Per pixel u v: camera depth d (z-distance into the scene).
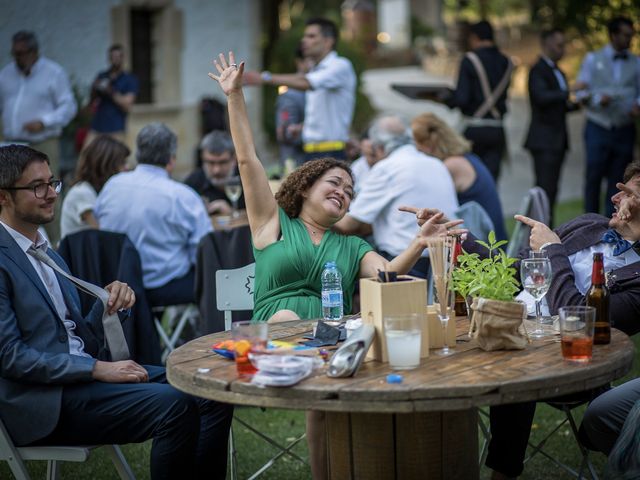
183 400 3.14
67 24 12.83
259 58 15.63
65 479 4.05
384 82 25.05
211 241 4.70
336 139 7.91
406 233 5.16
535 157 8.59
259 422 4.73
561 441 4.36
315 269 3.66
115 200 5.18
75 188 5.52
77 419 3.16
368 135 6.01
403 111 20.02
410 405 2.46
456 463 2.90
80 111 11.47
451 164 5.82
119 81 11.31
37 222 3.32
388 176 5.17
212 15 14.80
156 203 5.12
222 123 10.56
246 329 2.68
